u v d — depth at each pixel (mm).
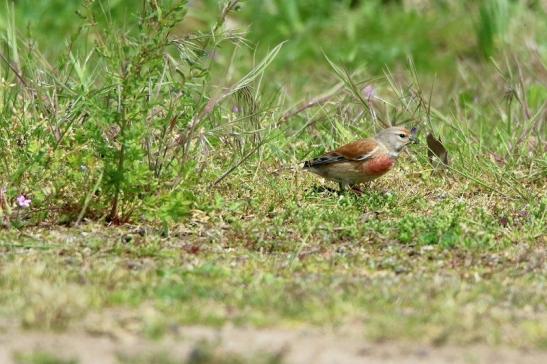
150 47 11680
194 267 10414
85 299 8852
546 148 15672
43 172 12641
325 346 8156
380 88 17891
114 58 11789
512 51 18891
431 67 22297
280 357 7723
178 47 12484
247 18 24062
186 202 11656
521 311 9148
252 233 11836
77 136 12320
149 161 12453
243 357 7773
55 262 10383
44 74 14758
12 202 12258
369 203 13250
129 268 10414
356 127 15812
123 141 11711
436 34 23547
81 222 12055
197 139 13516
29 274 9664
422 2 24984
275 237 11852
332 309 8867
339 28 24141
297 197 13391
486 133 16375
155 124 12125
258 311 8867
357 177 13992
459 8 24562
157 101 11836
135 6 20375
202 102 14016
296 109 16453
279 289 9539
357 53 22766
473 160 14758
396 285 9844
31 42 16547
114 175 11836
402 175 14734
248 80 13688
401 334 8344
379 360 7910
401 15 24438
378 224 12180
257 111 14867
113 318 8594
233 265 10688
